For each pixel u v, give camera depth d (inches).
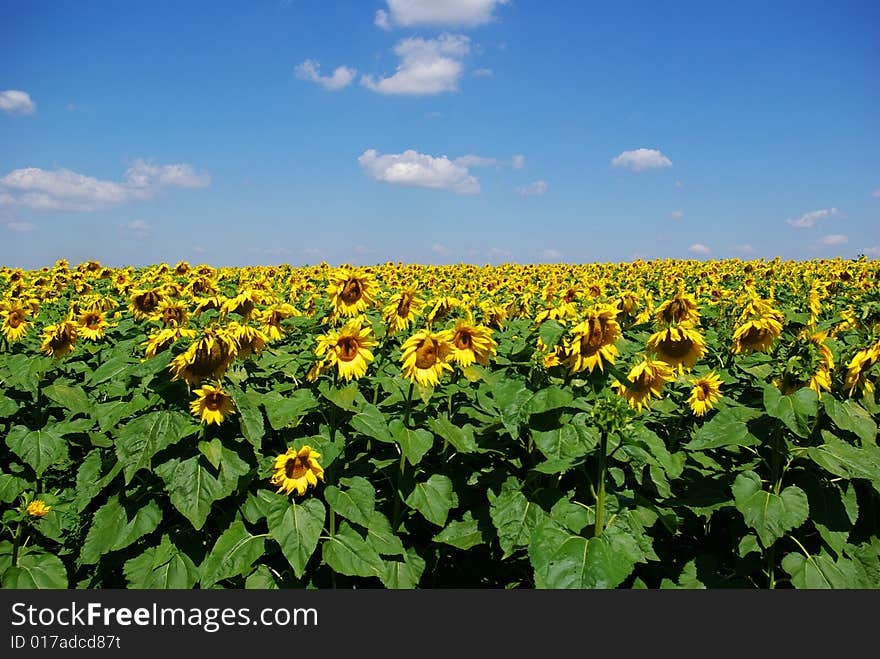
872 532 99.4
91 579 108.6
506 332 149.9
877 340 103.6
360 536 98.3
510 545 92.7
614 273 428.8
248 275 341.1
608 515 92.3
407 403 106.0
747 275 343.3
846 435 102.8
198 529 90.4
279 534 91.2
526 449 109.0
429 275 332.5
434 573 111.7
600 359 97.1
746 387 129.6
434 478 103.8
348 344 104.6
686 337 114.7
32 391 121.8
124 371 110.9
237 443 99.4
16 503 122.5
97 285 287.1
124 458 90.7
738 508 90.0
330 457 98.7
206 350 96.1
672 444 121.3
